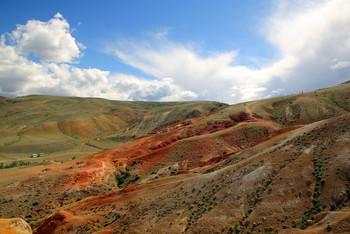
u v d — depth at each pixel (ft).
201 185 129.80
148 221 113.50
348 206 76.23
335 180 88.28
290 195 91.71
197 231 94.79
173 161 238.48
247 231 84.38
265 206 91.61
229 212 97.60
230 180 118.52
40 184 218.79
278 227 80.23
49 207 188.55
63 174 234.38
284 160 115.44
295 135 143.95
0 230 114.21
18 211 182.70
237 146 244.83
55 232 132.57
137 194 153.48
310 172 98.53
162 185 153.89
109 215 137.59
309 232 68.54
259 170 114.11
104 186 224.12
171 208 118.32
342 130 120.06
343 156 97.71
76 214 150.10
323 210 79.82
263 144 159.63
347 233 61.93
